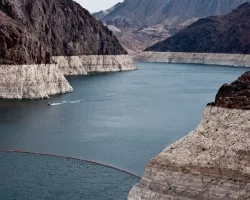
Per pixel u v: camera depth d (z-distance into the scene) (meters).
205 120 34.75
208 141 33.47
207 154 32.88
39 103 115.19
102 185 49.59
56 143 71.12
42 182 50.16
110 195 46.41
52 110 105.00
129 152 64.94
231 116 33.91
